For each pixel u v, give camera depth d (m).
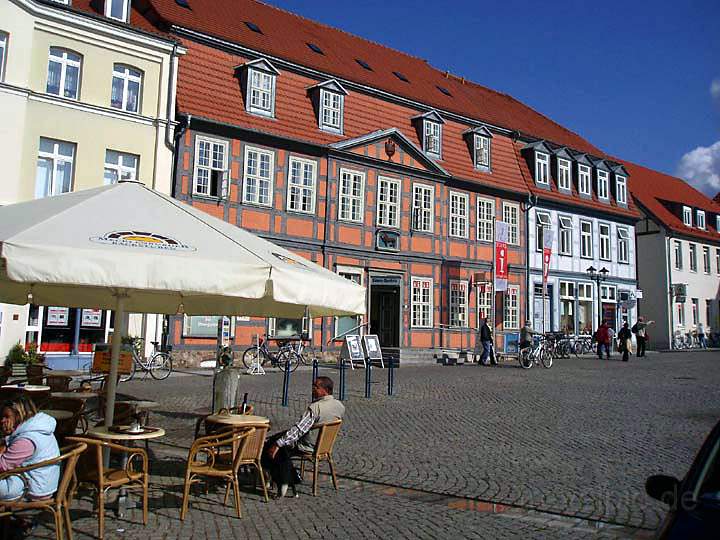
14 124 19.94
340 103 28.12
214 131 24.19
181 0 26.59
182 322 23.16
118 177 22.12
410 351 28.19
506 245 30.55
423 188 30.61
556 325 36.41
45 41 20.80
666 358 33.03
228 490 7.32
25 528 5.86
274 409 13.63
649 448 10.32
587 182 39.25
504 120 37.00
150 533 6.14
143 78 22.78
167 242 5.98
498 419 12.93
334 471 8.34
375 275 28.69
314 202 26.91
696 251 48.25
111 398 7.30
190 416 12.55
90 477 6.14
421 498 7.64
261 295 6.11
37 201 6.93
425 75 36.97
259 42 26.95
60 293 9.59
